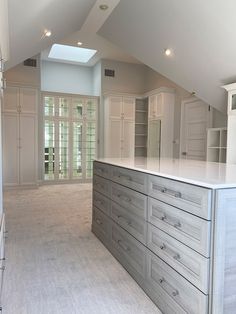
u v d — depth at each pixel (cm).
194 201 146
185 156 599
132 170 219
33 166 618
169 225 168
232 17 297
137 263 211
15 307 179
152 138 682
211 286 136
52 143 686
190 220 149
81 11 408
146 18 389
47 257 257
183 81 477
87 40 579
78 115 712
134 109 729
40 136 664
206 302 137
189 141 588
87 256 261
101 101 722
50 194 559
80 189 623
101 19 457
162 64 472
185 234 153
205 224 137
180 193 158
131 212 222
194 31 353
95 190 320
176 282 161
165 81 665
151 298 189
